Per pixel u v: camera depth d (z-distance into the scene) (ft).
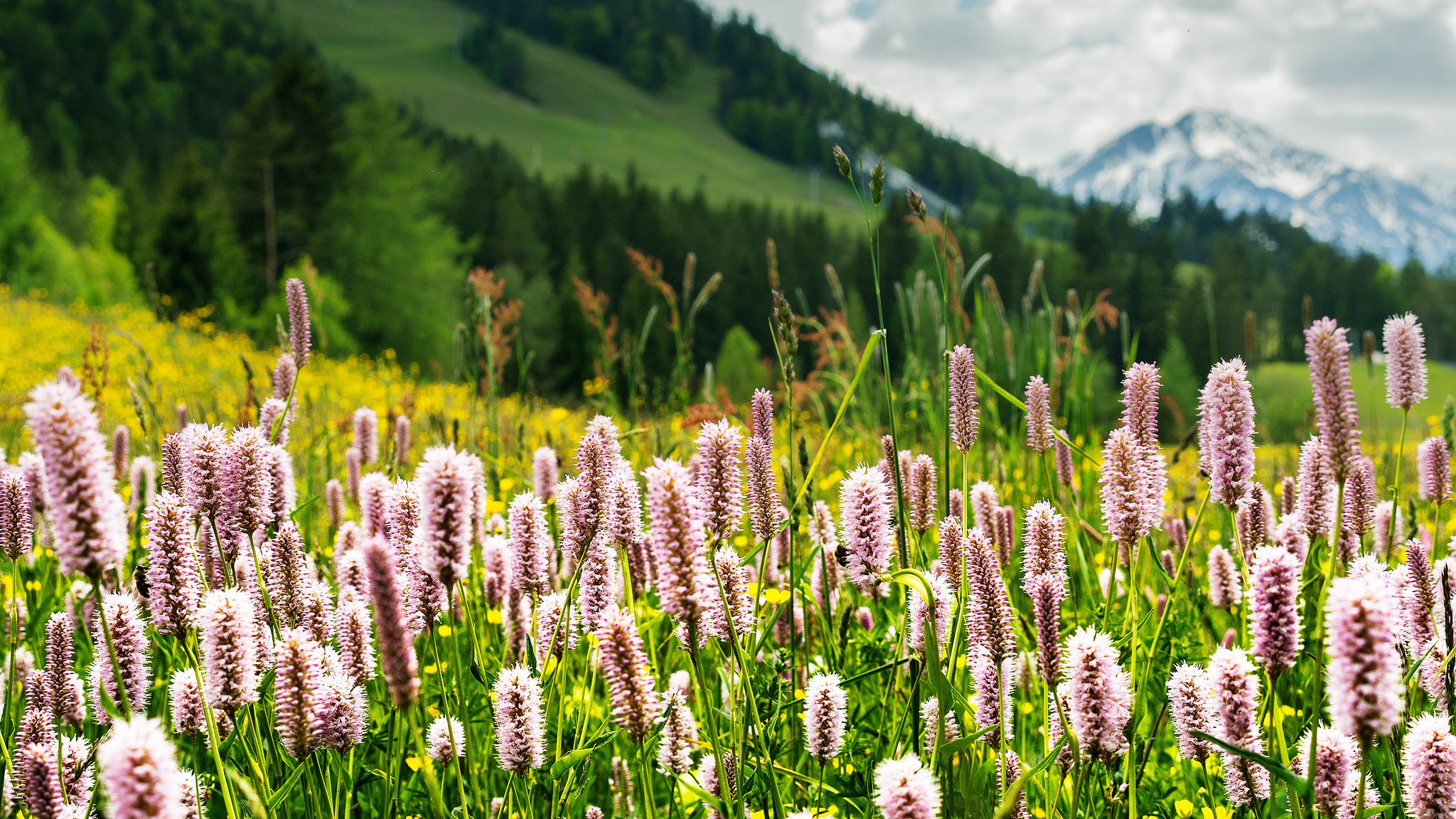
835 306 325.01
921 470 12.98
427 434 27.40
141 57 583.58
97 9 591.78
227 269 180.45
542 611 12.07
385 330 188.85
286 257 193.88
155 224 200.03
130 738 6.61
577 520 11.47
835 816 10.02
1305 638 12.92
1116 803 10.28
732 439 10.60
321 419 32.37
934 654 8.84
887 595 12.01
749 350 229.66
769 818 10.45
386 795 10.52
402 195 196.44
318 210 191.52
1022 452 22.70
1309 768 8.45
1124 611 15.05
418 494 11.74
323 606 11.79
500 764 10.03
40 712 10.16
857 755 12.31
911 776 7.64
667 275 345.51
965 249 320.09
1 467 11.67
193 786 8.73
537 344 226.58
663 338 166.30
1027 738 12.57
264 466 11.51
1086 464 21.83
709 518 10.54
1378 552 14.37
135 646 10.51
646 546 13.61
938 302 25.23
